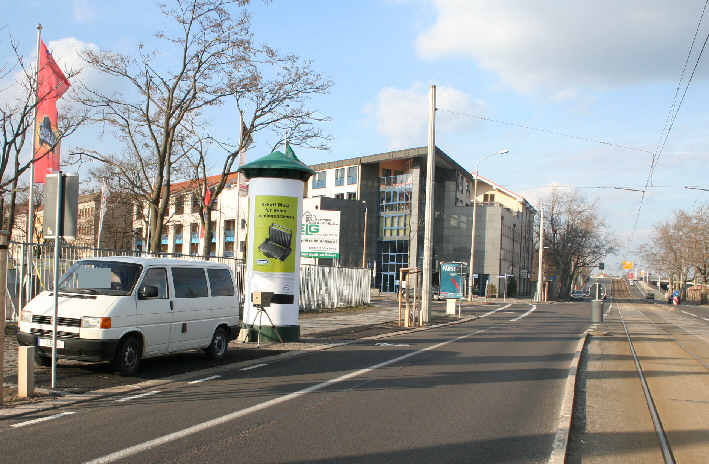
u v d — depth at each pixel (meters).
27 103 17.53
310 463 5.28
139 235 42.06
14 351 11.14
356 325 21.42
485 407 8.04
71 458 5.24
